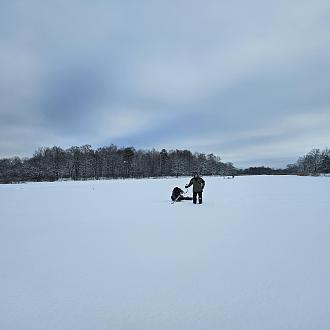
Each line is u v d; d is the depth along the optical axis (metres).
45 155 101.69
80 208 15.53
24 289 5.11
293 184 35.75
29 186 39.00
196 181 17.14
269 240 8.17
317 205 15.62
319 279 5.38
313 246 7.54
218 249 7.34
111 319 4.10
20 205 16.95
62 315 4.21
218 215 12.68
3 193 26.12
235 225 10.37
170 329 3.85
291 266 6.07
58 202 18.50
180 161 116.94
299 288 5.01
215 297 4.73
